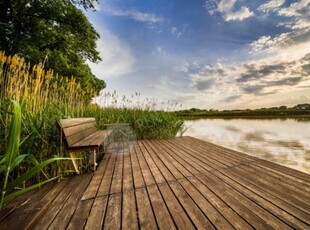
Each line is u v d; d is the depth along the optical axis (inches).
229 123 598.9
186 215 54.9
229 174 91.0
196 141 200.4
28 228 40.4
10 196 36.0
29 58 290.2
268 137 259.8
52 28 367.2
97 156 133.1
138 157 131.3
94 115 194.9
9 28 296.5
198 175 90.4
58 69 332.8
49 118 96.0
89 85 421.7
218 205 60.4
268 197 65.5
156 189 74.6
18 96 88.2
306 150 174.9
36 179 85.1
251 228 48.1
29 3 324.2
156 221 52.0
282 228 48.0
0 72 93.6
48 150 89.9
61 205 61.9
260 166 103.1
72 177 90.5
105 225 50.6
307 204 60.0
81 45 442.6
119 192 72.2
